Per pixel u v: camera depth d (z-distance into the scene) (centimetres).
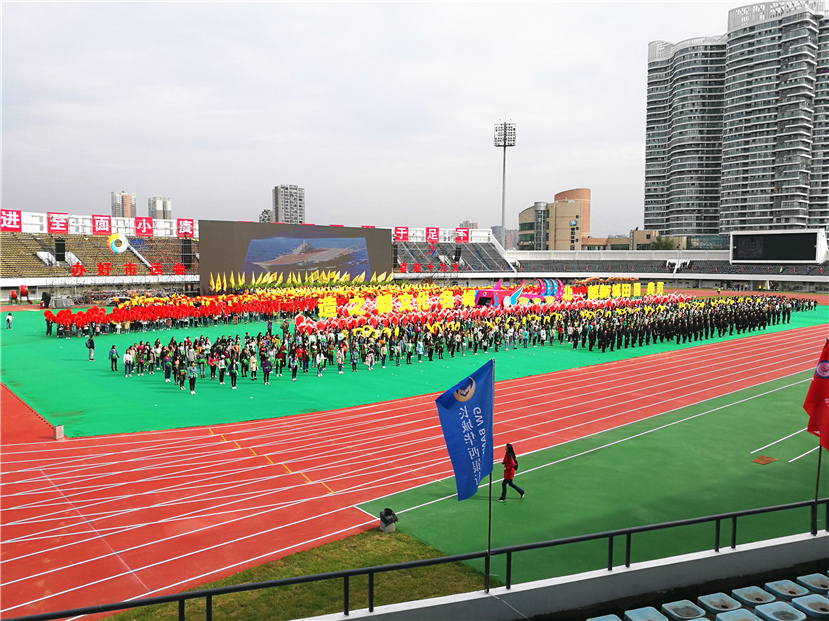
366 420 2516
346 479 1845
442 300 5159
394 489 1767
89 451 2088
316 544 1413
